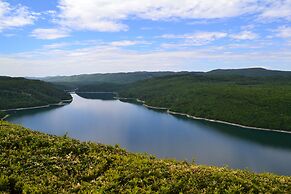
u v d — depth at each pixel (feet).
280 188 49.16
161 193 43.93
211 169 53.88
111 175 48.01
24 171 47.42
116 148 62.75
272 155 343.67
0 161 49.06
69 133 442.50
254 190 46.68
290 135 481.46
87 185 45.03
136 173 48.65
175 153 342.23
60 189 43.62
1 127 65.10
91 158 54.34
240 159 325.21
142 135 441.27
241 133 485.56
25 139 58.95
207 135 453.99
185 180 47.75
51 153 54.95
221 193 45.09
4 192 41.52
